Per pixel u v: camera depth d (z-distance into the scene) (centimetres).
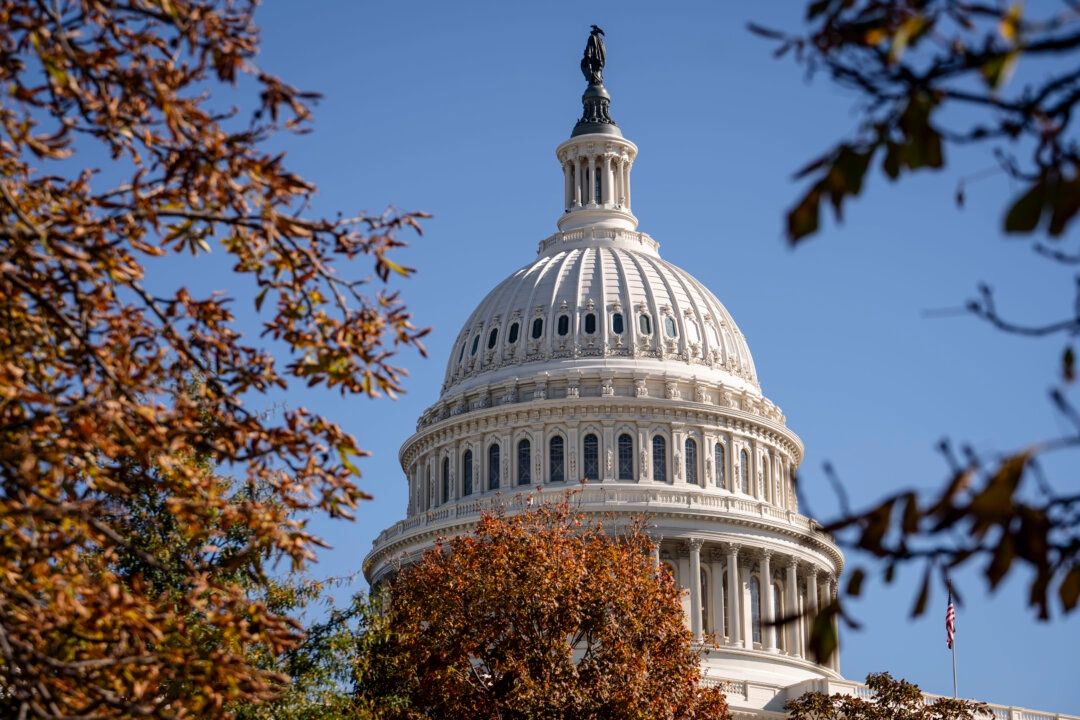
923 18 1279
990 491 1185
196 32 2386
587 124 16750
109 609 2497
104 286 2656
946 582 1336
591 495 13550
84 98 2442
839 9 1367
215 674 2612
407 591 8081
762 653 13325
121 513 2917
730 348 15125
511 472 14012
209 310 2756
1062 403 1212
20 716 2319
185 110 2455
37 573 2516
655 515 13438
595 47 17275
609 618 7525
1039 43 1237
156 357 2655
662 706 7344
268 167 2511
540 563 7569
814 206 1355
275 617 2736
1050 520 1263
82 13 2436
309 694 5747
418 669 7612
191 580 2730
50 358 2662
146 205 2522
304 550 2766
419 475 15000
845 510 1312
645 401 14038
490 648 7612
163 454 2620
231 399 2739
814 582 14350
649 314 14800
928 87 1330
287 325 2745
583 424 14050
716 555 13738
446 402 14812
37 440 2514
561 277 15112
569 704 6994
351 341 2684
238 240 2661
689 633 7850
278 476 2780
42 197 2642
